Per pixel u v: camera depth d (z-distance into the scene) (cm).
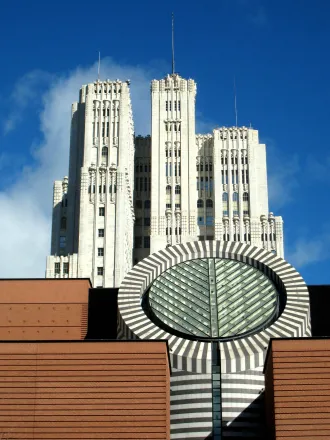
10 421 8775
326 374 8856
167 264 10881
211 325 10056
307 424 8669
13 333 10594
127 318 10150
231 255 11019
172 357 9656
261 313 10200
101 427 8738
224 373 9600
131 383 8894
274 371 8888
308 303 10269
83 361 8994
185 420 9431
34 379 8931
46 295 10788
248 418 9444
